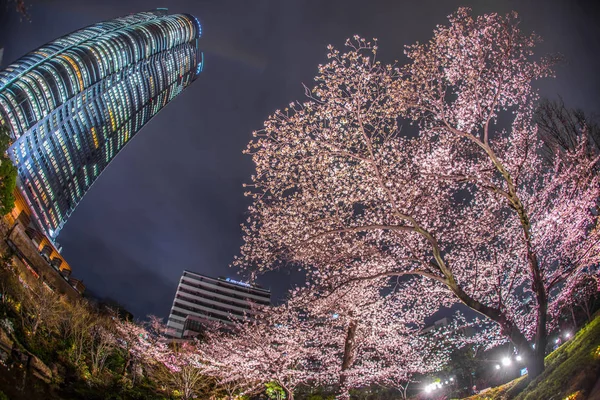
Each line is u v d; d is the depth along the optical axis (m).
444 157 18.19
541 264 18.98
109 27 167.25
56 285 42.47
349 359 27.23
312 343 29.88
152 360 40.84
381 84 16.67
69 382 25.83
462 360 41.78
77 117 137.62
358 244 18.61
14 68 113.94
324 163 17.56
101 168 173.50
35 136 116.00
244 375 27.78
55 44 135.88
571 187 19.23
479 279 21.48
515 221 20.39
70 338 31.55
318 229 18.34
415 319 27.88
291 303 20.67
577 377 10.97
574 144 21.12
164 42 199.62
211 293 117.88
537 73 16.19
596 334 12.12
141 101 189.88
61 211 144.12
